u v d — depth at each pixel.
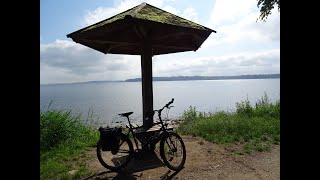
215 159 6.11
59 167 5.75
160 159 6.14
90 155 6.78
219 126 9.41
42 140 7.44
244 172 5.28
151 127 6.26
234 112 13.23
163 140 5.40
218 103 44.72
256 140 7.65
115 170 5.36
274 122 9.95
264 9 13.73
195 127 9.69
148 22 5.23
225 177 5.04
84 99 77.88
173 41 7.68
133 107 44.19
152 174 5.28
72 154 6.86
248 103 13.25
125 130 8.98
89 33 5.64
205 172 5.32
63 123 8.24
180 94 92.12
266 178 4.94
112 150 5.22
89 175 5.30
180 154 6.52
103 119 22.09
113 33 6.62
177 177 5.08
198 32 6.09
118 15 6.46
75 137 8.34
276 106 12.38
